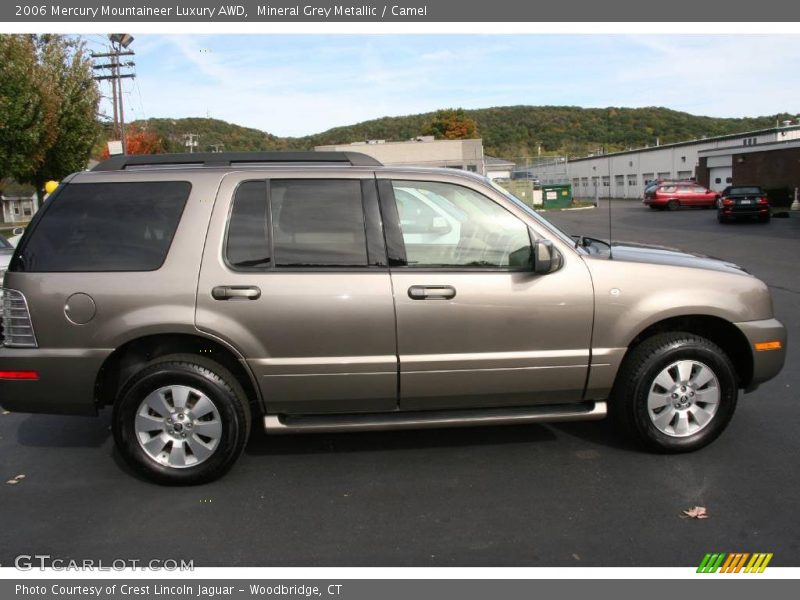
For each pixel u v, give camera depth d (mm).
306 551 3336
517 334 4082
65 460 4539
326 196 4062
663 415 4285
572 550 3281
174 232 3965
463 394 4137
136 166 4223
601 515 3607
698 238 20406
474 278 4035
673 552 3242
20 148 21016
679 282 4195
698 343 4227
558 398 4262
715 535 3379
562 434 4793
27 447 4777
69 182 4055
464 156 54562
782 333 4359
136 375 3975
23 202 54875
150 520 3672
